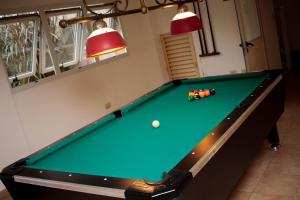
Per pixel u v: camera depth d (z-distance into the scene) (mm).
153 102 3252
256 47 5027
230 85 3238
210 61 5488
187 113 2654
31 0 4246
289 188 2588
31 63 4531
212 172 1787
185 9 2559
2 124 3840
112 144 2309
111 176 1685
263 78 3141
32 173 1981
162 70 6273
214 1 5008
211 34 5227
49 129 4410
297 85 5297
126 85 5633
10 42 4254
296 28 6414
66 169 1973
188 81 3713
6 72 3928
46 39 4422
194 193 1604
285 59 6316
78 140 2564
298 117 4000
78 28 4910
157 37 6059
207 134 1950
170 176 1504
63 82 4605
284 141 3453
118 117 2969
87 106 4957
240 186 2773
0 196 3678
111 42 1970
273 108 2930
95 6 5199
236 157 2105
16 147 3975
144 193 1429
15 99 4023
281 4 6344
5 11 3939
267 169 2959
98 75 5121
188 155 1703
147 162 1861
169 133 2271
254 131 2436
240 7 4617
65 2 4691
